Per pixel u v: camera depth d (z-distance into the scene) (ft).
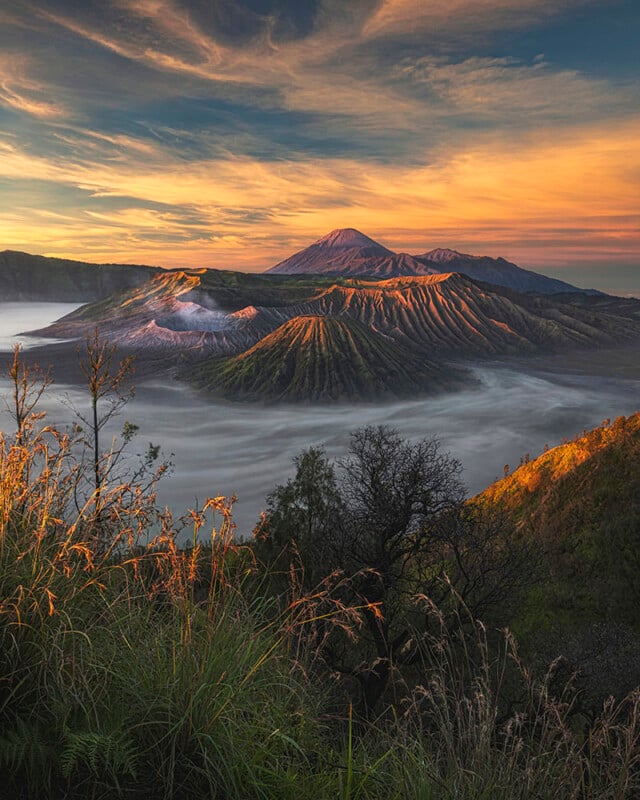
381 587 40.37
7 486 9.75
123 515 10.21
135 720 8.56
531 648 57.06
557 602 72.84
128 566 10.32
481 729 8.55
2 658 8.38
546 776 8.28
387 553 51.88
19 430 10.28
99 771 7.93
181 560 10.13
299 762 8.78
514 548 54.44
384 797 8.38
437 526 52.08
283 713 9.52
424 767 8.32
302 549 44.83
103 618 9.51
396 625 36.47
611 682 34.04
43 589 8.57
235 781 8.04
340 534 50.62
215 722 8.64
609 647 38.99
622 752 8.10
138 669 9.20
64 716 7.97
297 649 10.48
